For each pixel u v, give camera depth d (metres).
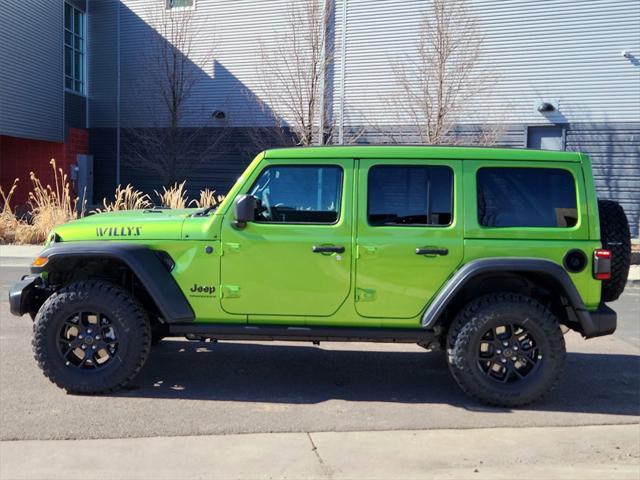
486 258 4.68
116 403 4.73
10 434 4.09
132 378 4.93
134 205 16.55
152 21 22.92
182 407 4.67
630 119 18.20
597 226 4.75
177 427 4.26
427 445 4.00
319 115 20.45
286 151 4.88
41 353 4.83
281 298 4.83
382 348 6.55
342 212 4.78
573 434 4.23
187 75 22.56
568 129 18.77
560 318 5.08
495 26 19.09
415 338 4.83
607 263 4.70
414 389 5.21
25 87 20.59
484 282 4.98
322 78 20.17
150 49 23.06
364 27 20.27
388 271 4.76
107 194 24.23
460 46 19.17
